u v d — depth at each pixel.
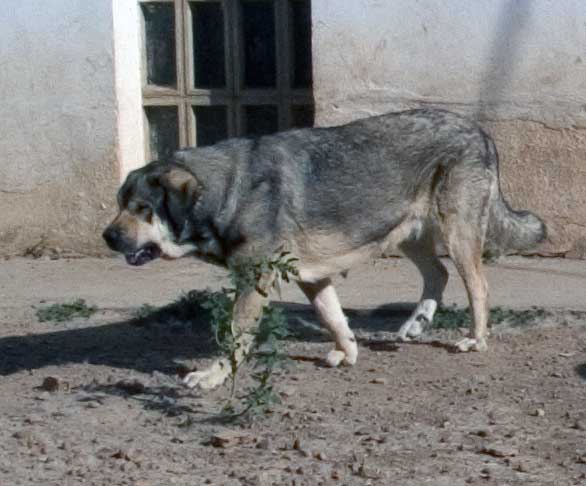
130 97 11.82
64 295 10.62
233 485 6.44
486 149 8.68
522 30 10.90
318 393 7.95
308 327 9.41
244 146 8.23
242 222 8.05
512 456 6.78
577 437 7.06
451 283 10.47
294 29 11.85
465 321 9.29
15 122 11.77
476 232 8.65
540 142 10.98
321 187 8.24
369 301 10.00
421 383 8.12
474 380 8.14
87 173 11.72
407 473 6.56
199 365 8.66
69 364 8.80
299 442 6.99
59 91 11.67
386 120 8.56
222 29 11.98
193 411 7.66
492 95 11.02
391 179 8.45
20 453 7.00
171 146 12.16
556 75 10.88
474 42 10.99
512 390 7.93
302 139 8.34
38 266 11.62
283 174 8.16
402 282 10.59
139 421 7.53
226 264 8.25
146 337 9.52
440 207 8.59
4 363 8.91
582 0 10.76
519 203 11.07
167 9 12.02
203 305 7.77
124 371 8.60
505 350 8.81
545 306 9.72
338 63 11.23
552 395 7.82
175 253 8.15
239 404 7.77
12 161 11.80
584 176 10.95
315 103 11.33
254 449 6.98
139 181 8.05
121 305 10.20
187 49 11.98
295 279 8.29
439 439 7.07
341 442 7.06
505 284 10.43
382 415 7.50
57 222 11.82
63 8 11.59
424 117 8.62
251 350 7.96
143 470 6.69
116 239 8.02
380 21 11.13
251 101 11.97
